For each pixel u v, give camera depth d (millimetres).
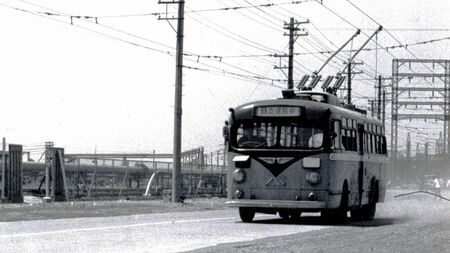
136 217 25906
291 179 22828
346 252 13406
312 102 23109
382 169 30891
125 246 15289
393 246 14734
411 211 35500
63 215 26094
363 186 27188
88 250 14414
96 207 32031
